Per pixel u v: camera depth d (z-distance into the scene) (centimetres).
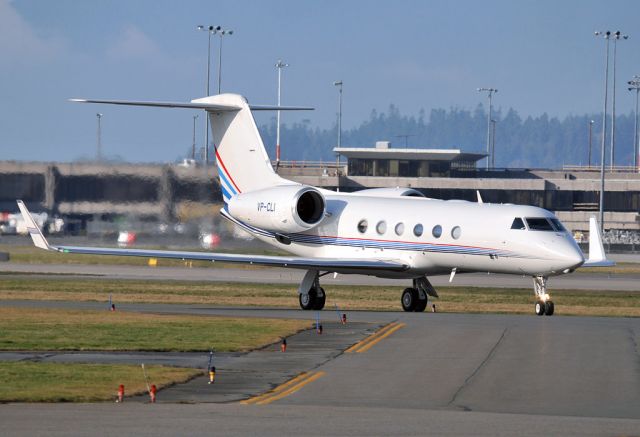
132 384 8262
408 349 10388
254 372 8994
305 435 6294
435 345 10669
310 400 7781
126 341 10819
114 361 9544
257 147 16462
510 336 11381
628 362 9669
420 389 8294
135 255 14462
